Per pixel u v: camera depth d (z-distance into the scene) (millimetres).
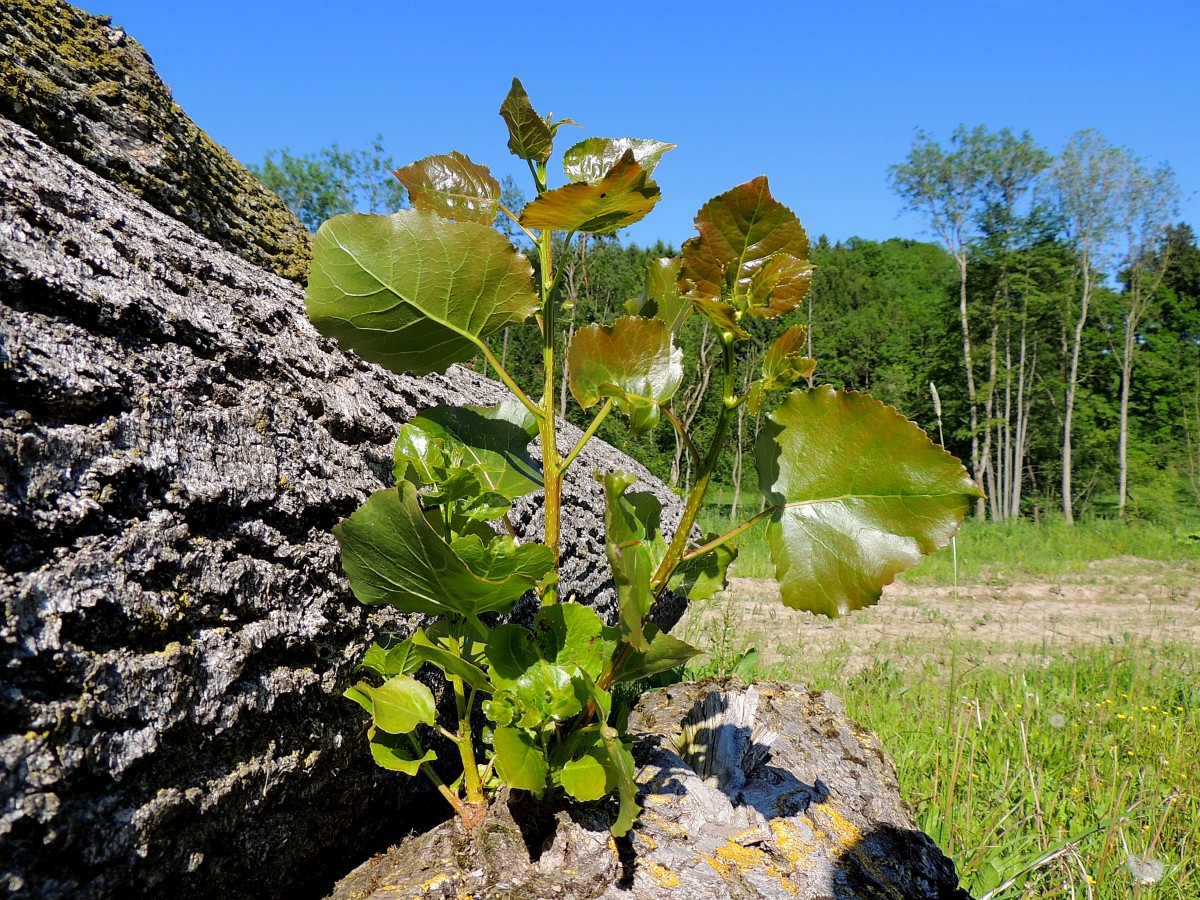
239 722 1108
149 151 1838
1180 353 35125
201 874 1074
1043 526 20547
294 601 1267
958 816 2600
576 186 1066
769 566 10070
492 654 1147
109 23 1842
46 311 1003
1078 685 4688
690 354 18234
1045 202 28359
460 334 1270
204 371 1226
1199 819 2670
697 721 1894
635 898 1241
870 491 1223
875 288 51312
